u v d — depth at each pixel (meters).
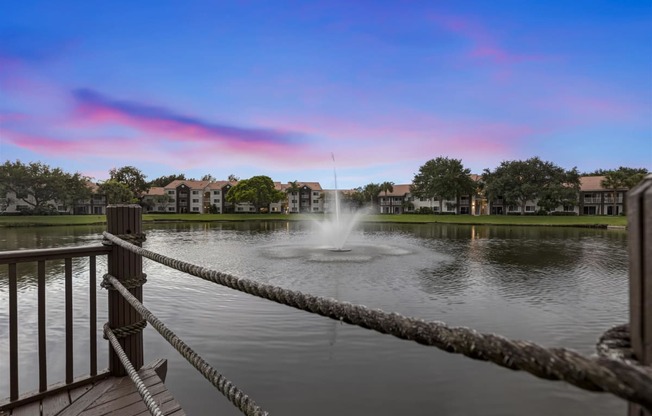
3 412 2.26
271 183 75.38
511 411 3.85
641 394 0.39
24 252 2.34
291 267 12.75
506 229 36.62
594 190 60.81
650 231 0.44
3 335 6.20
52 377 4.71
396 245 20.47
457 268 12.60
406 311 7.67
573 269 12.58
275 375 4.67
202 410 3.97
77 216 58.59
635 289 0.47
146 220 52.16
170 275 11.06
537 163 58.28
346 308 0.76
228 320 6.70
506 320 7.02
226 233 30.97
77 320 6.91
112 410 2.28
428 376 4.59
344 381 4.52
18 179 58.62
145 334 6.12
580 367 0.43
